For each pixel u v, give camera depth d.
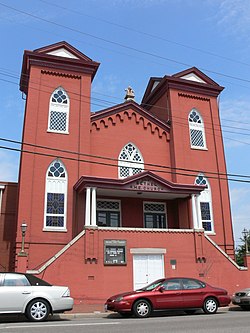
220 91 28.56
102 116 24.78
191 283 14.96
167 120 26.86
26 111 22.81
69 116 23.62
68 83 24.31
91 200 20.67
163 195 23.09
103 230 19.44
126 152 24.83
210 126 27.42
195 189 22.55
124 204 23.45
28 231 20.59
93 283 18.39
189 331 9.46
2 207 24.31
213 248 21.31
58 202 21.81
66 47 24.86
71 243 18.56
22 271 17.45
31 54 23.70
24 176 21.44
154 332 9.28
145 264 19.73
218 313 15.08
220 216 25.31
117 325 10.82
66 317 14.15
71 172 22.50
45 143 22.56
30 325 10.88
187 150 25.98
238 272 21.38
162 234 20.52
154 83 30.69
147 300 13.90
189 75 28.23
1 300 12.01
